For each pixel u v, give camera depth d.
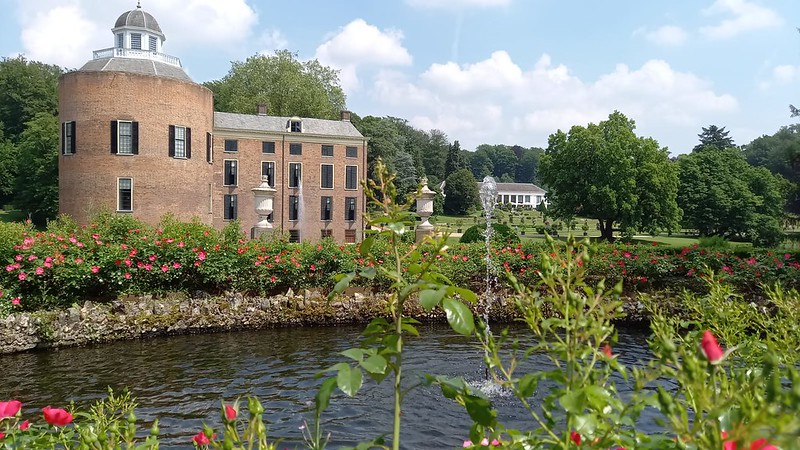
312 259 11.99
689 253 12.53
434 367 8.10
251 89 46.94
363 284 11.95
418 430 5.64
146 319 10.02
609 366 1.76
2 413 2.43
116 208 24.84
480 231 18.39
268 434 5.50
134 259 10.59
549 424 1.66
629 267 12.20
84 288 10.18
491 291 12.21
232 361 8.49
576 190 38.94
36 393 6.96
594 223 67.88
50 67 60.06
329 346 9.48
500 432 1.81
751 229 45.47
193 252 11.02
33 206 43.88
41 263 9.52
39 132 43.84
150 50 29.61
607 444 1.58
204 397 6.79
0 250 9.42
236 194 36.12
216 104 49.38
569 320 1.69
